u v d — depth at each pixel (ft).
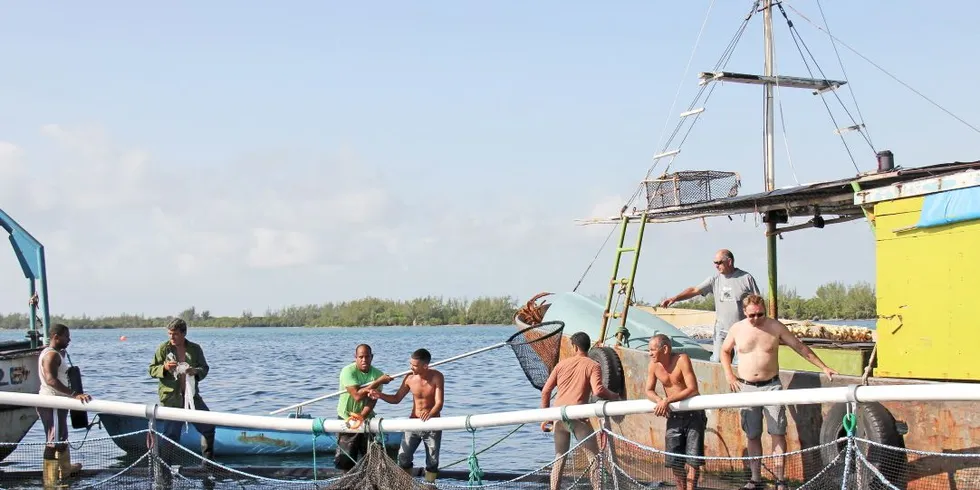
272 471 39.75
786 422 31.37
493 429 58.70
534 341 45.57
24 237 49.16
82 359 160.25
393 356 160.97
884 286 31.45
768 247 46.39
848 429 26.03
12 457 44.01
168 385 41.45
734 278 36.81
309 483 35.14
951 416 27.96
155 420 36.14
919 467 28.60
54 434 39.22
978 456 24.67
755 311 31.42
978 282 28.50
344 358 155.22
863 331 47.14
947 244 29.43
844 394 25.54
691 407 29.09
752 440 31.99
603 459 31.17
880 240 31.71
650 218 46.32
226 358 156.87
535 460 47.91
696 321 66.18
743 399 27.89
